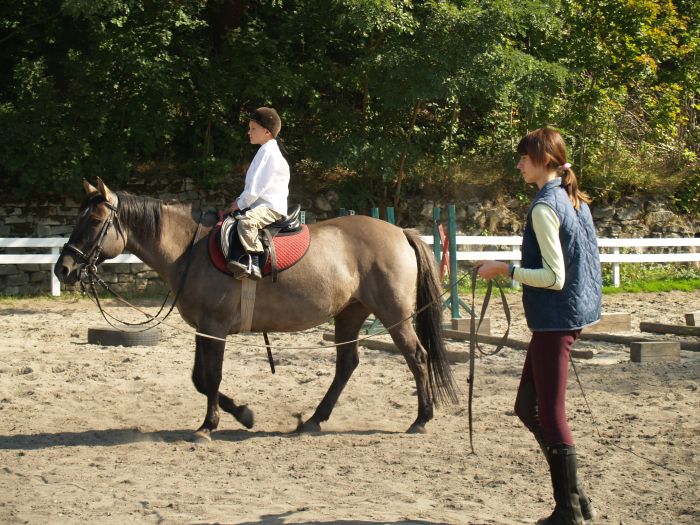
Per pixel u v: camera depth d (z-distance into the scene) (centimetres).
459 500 533
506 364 1025
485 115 2272
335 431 736
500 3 1808
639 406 796
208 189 2003
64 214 1880
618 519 496
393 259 735
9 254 1816
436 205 2105
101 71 1844
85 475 600
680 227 2262
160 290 1853
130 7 1700
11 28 1962
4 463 634
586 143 2270
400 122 2127
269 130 705
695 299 1780
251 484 575
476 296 1777
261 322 708
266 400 854
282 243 704
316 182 2086
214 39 2003
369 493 549
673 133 2408
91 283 705
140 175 1959
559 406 448
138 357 1082
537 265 450
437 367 739
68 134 1838
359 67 1952
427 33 1864
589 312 448
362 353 1115
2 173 1894
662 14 2322
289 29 1989
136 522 495
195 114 2002
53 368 995
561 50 2189
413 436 711
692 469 596
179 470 613
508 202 2167
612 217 2222
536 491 552
